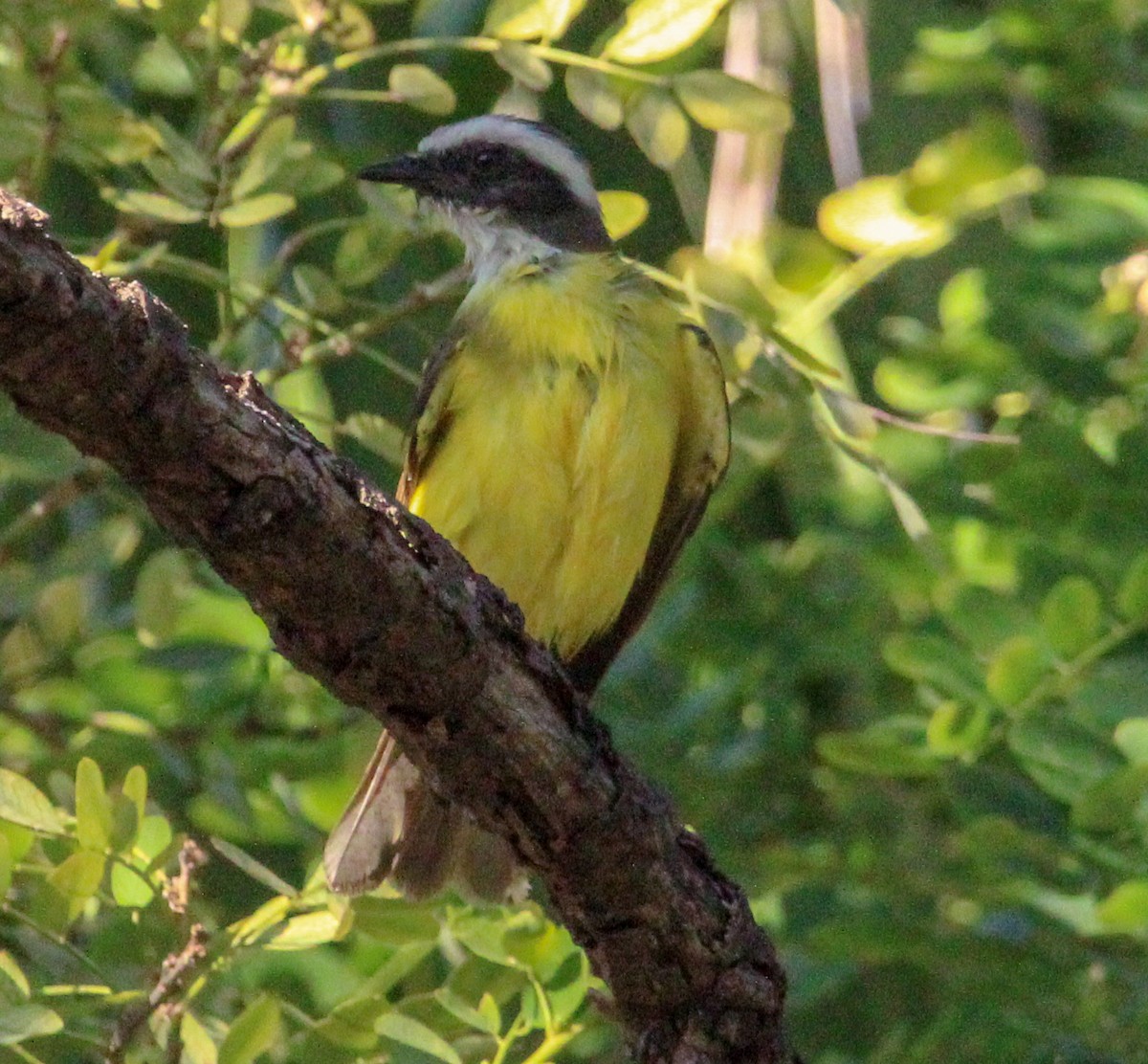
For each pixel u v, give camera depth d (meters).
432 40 7.80
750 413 8.83
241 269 9.30
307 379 9.33
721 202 8.86
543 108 10.34
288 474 5.16
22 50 7.82
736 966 6.29
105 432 4.96
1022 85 10.33
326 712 9.04
